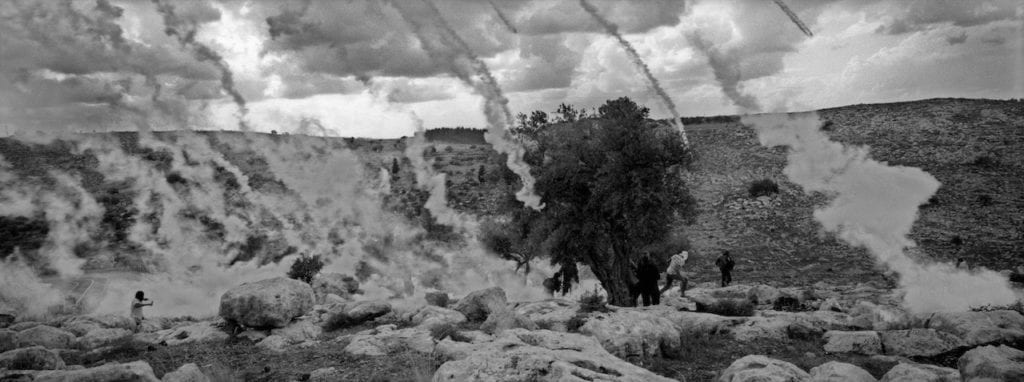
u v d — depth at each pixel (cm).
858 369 1142
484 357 1037
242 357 1609
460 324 1847
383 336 1630
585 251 2839
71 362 1609
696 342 1623
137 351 1720
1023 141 9544
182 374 1209
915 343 1549
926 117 11188
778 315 1925
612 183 2662
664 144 2720
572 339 1272
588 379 949
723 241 6600
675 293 2992
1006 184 8012
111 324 2091
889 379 1141
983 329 1590
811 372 1166
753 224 7100
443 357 1353
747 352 1573
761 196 8075
